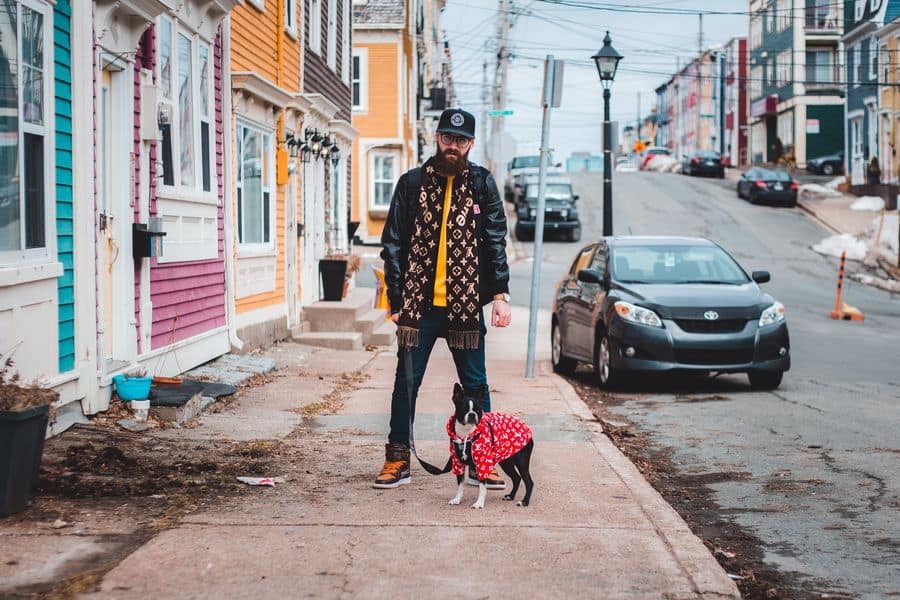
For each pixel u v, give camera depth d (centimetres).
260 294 1527
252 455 788
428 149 5453
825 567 570
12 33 728
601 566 525
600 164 12825
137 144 999
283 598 468
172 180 1109
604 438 899
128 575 493
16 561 512
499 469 762
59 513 597
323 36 2133
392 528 584
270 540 555
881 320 2344
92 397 859
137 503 628
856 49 4978
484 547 552
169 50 1099
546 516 619
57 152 809
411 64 4103
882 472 808
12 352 724
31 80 759
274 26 1648
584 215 4706
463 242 654
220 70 1309
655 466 841
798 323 2248
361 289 2225
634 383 1364
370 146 3788
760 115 6969
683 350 1230
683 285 1312
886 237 3662
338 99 2314
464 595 477
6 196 720
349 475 729
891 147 4459
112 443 790
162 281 1080
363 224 3828
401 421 688
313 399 1105
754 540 626
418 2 4428
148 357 1026
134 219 995
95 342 869
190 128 1181
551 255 3731
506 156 2386
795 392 1263
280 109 1609
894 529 647
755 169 5072
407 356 665
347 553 536
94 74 880
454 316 656
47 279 781
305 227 1856
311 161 1905
